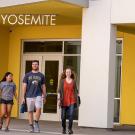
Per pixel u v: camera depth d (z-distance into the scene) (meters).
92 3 22.83
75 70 28.62
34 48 30.09
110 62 22.39
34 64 20.23
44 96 20.30
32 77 20.09
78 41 28.62
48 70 29.59
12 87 20.78
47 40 29.69
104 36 22.50
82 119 22.67
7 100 20.66
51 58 29.53
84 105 22.66
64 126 19.88
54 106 29.16
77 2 22.39
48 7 23.20
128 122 27.00
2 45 30.22
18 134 19.05
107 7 22.52
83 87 22.75
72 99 19.45
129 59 27.12
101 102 22.30
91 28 22.80
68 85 19.47
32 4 22.52
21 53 30.36
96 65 22.55
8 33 30.39
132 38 27.05
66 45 29.03
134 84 26.97
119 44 27.48
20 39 30.28
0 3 23.25
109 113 22.30
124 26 23.30
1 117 20.98
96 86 22.47
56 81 29.27
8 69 30.45
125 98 27.14
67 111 19.70
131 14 21.97
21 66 30.28
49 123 26.72
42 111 29.48
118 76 27.50
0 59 30.17
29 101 20.08
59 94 19.59
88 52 22.80
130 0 22.00
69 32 28.78
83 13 23.03
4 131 20.42
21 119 29.27
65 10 23.73
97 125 22.31
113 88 22.58
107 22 22.47
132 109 26.92
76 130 21.69
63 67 29.06
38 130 20.19
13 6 23.03
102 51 22.50
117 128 24.25
